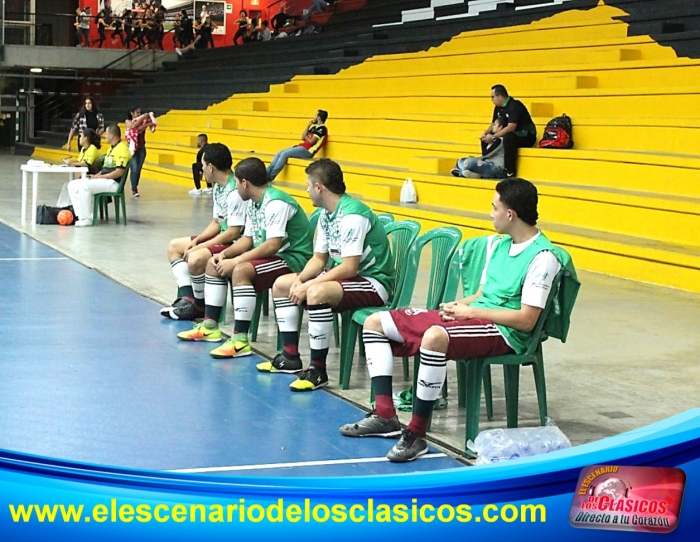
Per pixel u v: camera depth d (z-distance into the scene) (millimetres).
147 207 14836
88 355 6109
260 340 6613
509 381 4695
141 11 30844
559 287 4547
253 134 19719
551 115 13312
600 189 10828
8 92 29359
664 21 13875
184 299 7211
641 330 7051
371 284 5477
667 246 9156
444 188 12648
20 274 8852
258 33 29406
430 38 18656
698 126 10852
